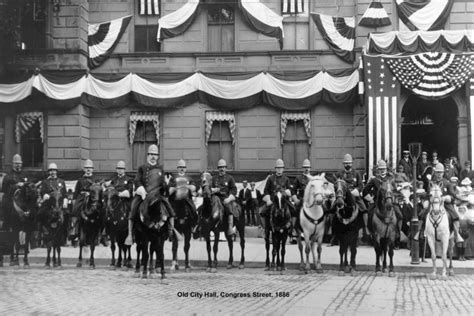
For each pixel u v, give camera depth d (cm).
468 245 2256
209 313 1148
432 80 2891
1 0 3059
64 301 1300
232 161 3231
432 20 3070
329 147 3192
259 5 3228
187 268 1992
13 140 3169
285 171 3198
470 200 2247
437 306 1277
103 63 3272
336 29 3206
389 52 2941
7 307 1224
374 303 1311
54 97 3109
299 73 3172
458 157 2977
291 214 1977
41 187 2103
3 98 3119
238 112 3234
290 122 3228
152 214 1623
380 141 2895
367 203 1998
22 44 3200
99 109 3256
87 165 2128
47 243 2038
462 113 2964
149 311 1172
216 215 1975
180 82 3195
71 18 3152
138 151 3266
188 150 3238
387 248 2109
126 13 3306
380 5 3120
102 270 1975
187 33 3288
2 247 2053
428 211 1867
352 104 3172
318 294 1441
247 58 3241
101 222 2008
